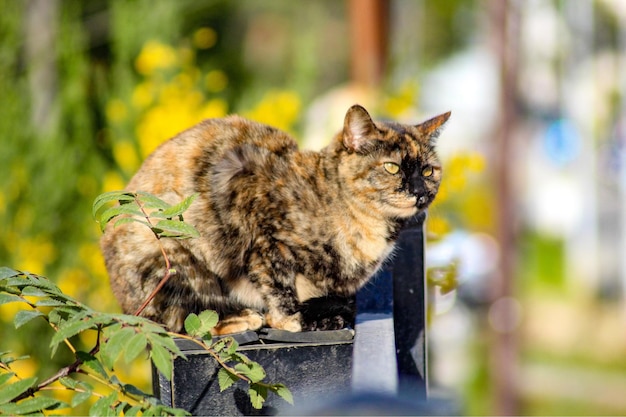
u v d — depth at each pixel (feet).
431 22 63.16
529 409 35.83
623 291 56.39
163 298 14.15
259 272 14.52
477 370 33.35
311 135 29.68
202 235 14.26
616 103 57.06
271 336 12.40
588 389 38.83
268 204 14.53
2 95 26.63
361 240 15.12
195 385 11.84
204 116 25.52
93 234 24.61
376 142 15.53
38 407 9.39
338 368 12.32
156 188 14.61
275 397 12.16
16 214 24.99
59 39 28.76
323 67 62.03
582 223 57.41
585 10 55.62
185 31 42.22
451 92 60.85
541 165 59.11
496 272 28.40
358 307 14.61
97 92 31.22
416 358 15.49
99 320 9.28
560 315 51.65
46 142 25.77
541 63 55.57
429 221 20.70
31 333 23.04
